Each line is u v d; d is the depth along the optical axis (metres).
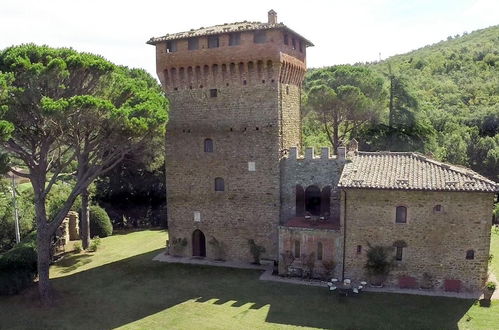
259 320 26.52
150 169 53.22
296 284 32.03
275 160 35.91
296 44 38.53
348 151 36.72
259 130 36.06
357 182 30.58
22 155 28.52
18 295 31.50
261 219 36.78
